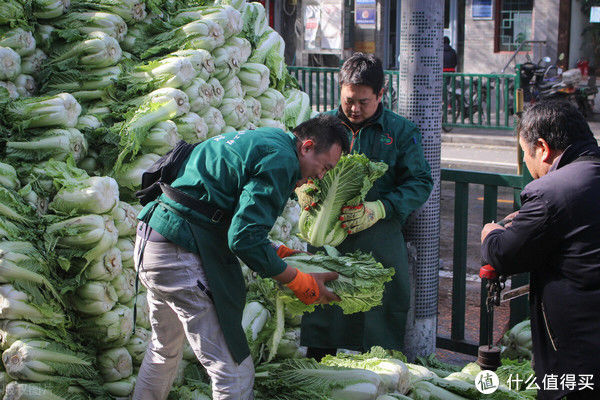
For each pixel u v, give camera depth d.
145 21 4.62
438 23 4.42
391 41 20.23
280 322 3.54
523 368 3.83
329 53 19.22
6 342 3.15
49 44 4.21
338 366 3.64
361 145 3.96
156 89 4.08
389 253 3.94
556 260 2.90
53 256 3.33
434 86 4.46
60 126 3.74
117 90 4.16
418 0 4.38
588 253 2.80
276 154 2.88
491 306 3.56
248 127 4.68
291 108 5.36
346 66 3.79
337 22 18.95
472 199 10.48
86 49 4.11
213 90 4.39
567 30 19.44
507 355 4.35
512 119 16.05
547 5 19.34
